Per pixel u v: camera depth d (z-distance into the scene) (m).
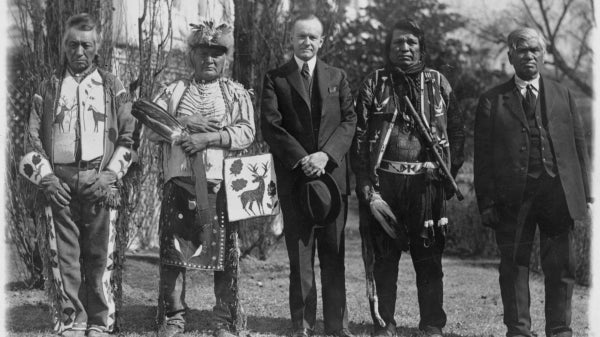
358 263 7.72
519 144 4.86
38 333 4.77
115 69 5.70
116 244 4.86
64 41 4.78
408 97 4.89
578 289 7.07
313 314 4.89
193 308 5.50
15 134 5.83
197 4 6.50
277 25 7.15
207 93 4.79
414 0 8.57
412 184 4.84
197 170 4.68
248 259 7.42
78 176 4.69
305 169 4.72
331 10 7.50
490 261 8.80
